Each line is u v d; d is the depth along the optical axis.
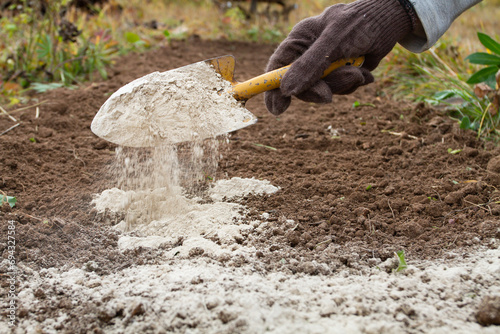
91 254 1.22
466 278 1.17
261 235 1.25
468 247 1.22
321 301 1.14
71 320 1.13
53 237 1.25
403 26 1.28
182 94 1.26
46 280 1.18
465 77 1.67
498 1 3.53
